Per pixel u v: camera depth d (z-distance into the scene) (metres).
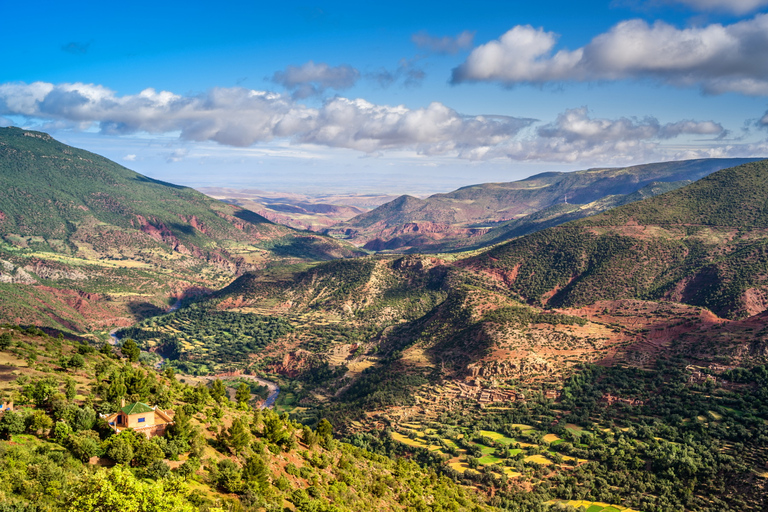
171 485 57.09
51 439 61.53
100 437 67.00
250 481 69.56
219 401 106.94
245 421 97.12
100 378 92.00
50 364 94.31
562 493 125.06
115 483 49.28
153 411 73.25
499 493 126.38
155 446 64.44
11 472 49.47
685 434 139.62
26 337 114.06
